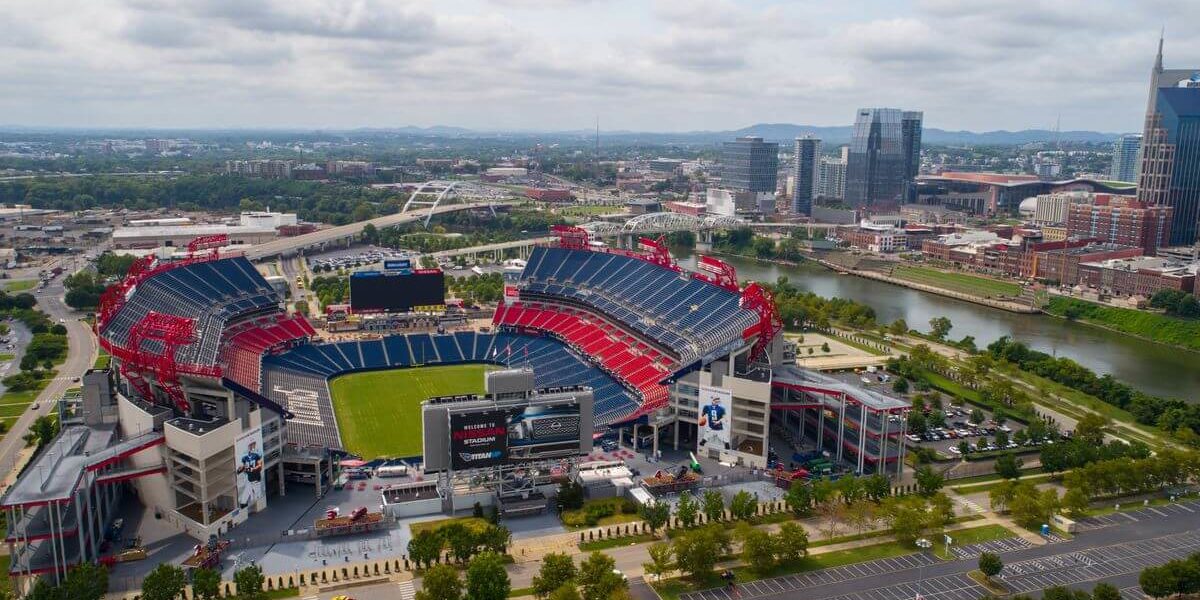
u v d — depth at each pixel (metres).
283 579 171.38
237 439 194.12
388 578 172.62
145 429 198.75
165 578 154.75
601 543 188.50
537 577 164.88
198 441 182.88
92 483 180.25
